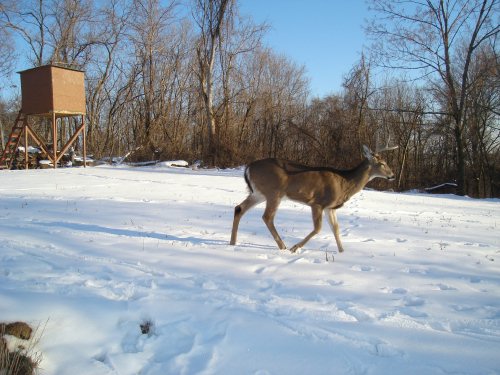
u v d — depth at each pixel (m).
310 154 27.95
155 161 26.20
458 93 25.78
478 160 27.95
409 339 3.67
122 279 4.84
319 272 5.57
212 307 4.14
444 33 24.09
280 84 32.69
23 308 3.80
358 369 3.19
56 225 7.62
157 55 32.78
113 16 34.34
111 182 14.77
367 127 27.70
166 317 3.89
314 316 4.06
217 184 15.48
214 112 27.58
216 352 3.36
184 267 5.45
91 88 36.41
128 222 8.30
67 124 38.38
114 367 3.18
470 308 4.49
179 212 9.70
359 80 27.12
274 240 7.52
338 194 7.10
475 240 8.27
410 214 11.69
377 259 6.43
